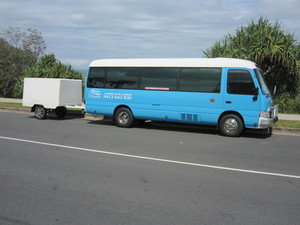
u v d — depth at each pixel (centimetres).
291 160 769
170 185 557
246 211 448
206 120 1152
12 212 437
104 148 864
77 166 672
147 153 812
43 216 425
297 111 1794
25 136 1022
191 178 600
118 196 500
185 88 1182
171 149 871
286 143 1005
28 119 1491
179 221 413
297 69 1791
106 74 1326
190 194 514
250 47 1877
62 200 481
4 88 3061
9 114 1688
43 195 501
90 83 1358
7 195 500
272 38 1817
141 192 520
